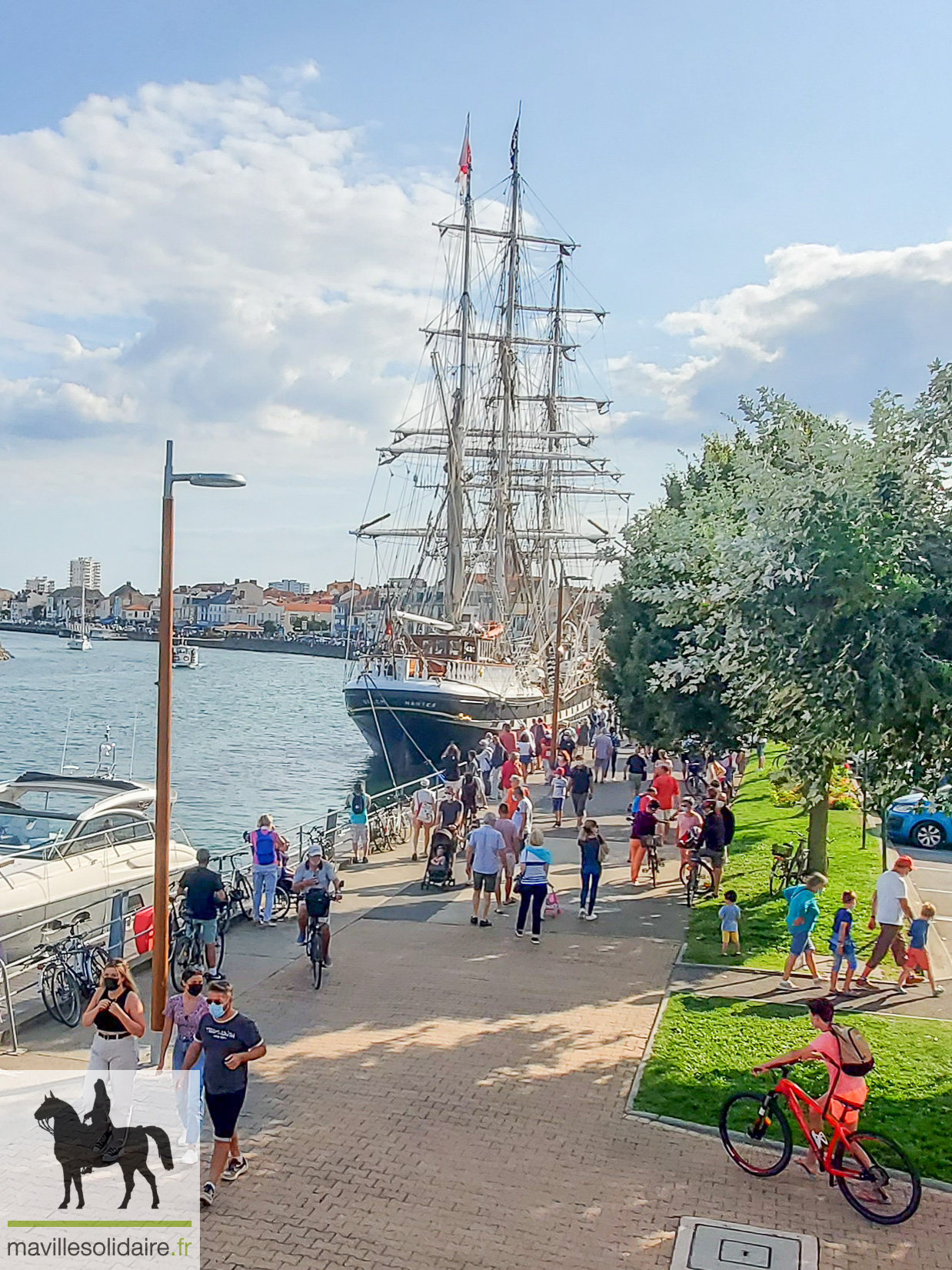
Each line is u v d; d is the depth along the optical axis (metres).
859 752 12.63
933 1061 11.97
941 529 11.95
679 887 21.31
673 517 24.83
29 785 18.47
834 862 22.70
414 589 74.56
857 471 12.23
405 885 21.50
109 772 34.38
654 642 28.92
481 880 18.16
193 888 14.94
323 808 48.62
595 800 33.22
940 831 25.12
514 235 74.69
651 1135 10.25
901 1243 8.41
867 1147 9.07
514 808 21.50
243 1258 8.04
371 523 71.12
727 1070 11.70
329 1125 10.37
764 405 18.30
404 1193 9.07
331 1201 8.92
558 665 42.56
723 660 13.48
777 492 12.63
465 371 72.19
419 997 14.39
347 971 15.60
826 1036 9.26
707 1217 8.74
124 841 17.12
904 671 11.33
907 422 12.55
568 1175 9.42
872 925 15.60
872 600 11.47
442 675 58.38
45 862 15.44
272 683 160.00
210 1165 9.30
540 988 14.80
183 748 74.12
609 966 15.91
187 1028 10.05
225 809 48.12
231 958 16.14
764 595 12.04
